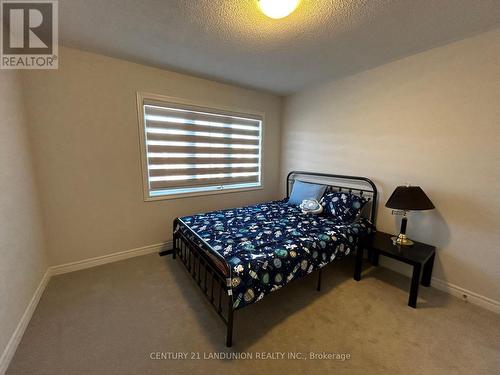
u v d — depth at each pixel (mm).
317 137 3283
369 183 2672
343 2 1432
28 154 1973
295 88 3328
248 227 2314
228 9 1527
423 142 2205
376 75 2512
